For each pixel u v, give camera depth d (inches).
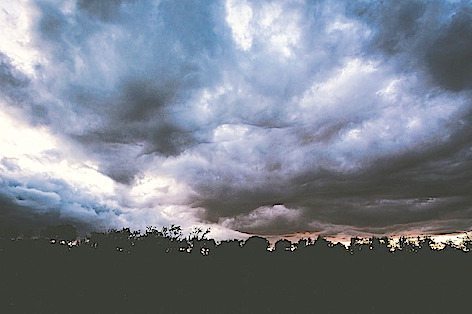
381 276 2266.2
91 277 1875.0
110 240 2055.9
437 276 2273.6
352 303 2011.6
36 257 1862.7
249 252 2274.9
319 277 2215.8
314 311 1910.7
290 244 2405.3
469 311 1929.1
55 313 1622.8
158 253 2098.9
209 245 2251.5
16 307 1601.9
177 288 1974.7
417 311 1935.3
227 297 1990.7
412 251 2477.9
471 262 2364.7
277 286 2122.3
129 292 1876.2
